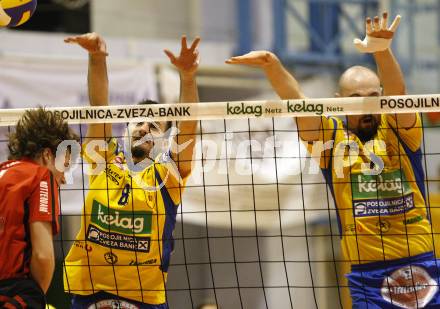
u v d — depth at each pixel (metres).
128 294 10.68
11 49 23.89
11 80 21.91
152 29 28.42
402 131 10.81
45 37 24.48
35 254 8.99
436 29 32.12
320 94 28.95
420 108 10.55
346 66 29.86
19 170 9.29
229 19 29.06
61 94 22.47
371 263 10.77
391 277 10.70
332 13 30.17
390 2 30.83
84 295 10.79
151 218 10.77
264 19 29.50
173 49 26.58
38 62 22.33
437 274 10.75
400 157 10.86
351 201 10.87
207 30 28.78
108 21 27.67
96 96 11.20
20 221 9.12
